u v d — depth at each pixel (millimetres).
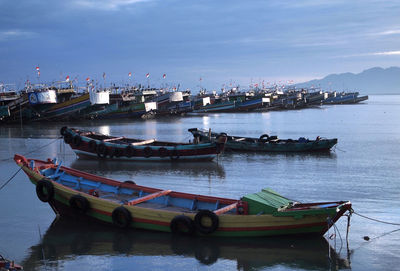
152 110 99750
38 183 20203
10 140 52281
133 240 17875
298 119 97188
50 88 82375
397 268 15430
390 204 23062
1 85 83500
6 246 17438
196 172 32562
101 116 94125
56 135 58281
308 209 16859
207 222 17578
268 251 16719
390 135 59500
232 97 133250
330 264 15742
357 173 31859
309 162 37156
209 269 15414
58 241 17906
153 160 37594
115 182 21422
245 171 33000
